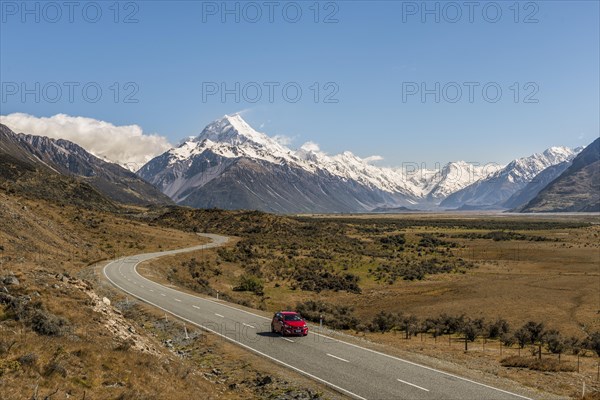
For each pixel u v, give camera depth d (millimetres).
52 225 87875
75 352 19547
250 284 80500
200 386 21656
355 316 63344
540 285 84875
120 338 24547
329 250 127312
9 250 55656
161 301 45750
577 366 31281
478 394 22500
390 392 22484
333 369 26141
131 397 16859
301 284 87500
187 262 88188
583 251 137500
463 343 43750
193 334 33562
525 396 22516
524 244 158875
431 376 25344
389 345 35375
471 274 101375
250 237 140625
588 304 68375
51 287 27953
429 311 67375
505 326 50375
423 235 185000
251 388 23531
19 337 19625
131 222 129375
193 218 177625
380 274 98938
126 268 69688
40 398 15164
